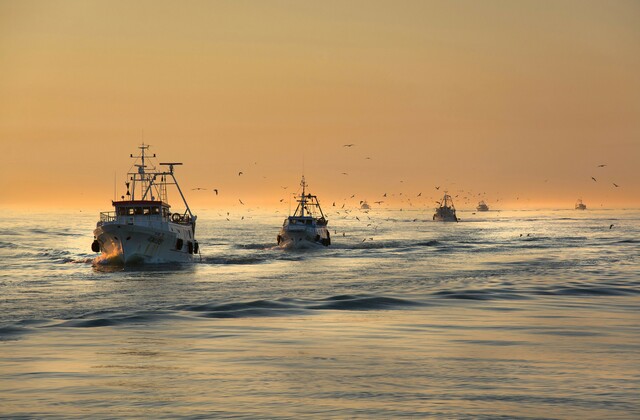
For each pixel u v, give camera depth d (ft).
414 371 115.65
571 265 353.92
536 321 171.94
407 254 443.32
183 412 92.84
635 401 97.66
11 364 121.19
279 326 164.25
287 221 496.23
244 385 106.73
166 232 329.72
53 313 188.96
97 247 338.75
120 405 95.91
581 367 118.42
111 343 142.10
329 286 257.75
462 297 222.07
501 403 96.89
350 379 110.32
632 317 179.42
